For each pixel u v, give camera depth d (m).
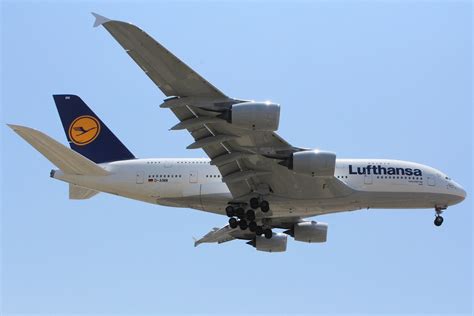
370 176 134.50
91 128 143.25
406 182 134.62
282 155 118.62
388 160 137.25
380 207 135.25
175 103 106.69
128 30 96.81
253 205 127.69
